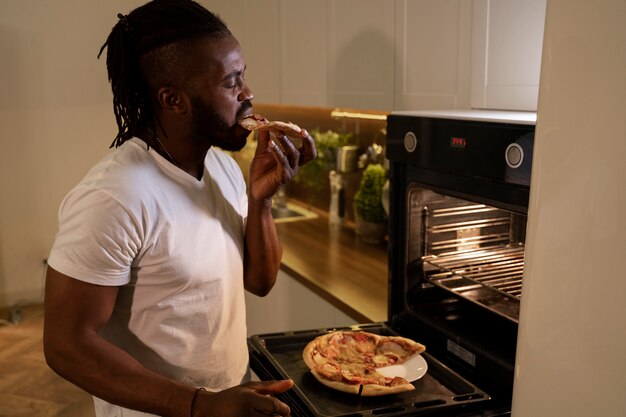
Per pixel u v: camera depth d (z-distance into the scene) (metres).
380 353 1.46
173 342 1.20
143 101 1.18
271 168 1.34
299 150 1.31
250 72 3.23
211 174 1.31
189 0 1.15
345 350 1.47
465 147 1.38
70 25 3.61
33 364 3.19
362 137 3.14
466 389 1.31
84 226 1.07
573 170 0.74
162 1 1.14
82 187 1.10
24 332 3.50
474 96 1.79
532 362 0.83
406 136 1.56
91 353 1.05
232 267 1.29
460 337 1.48
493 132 1.29
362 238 2.93
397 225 1.67
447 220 1.60
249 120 1.19
